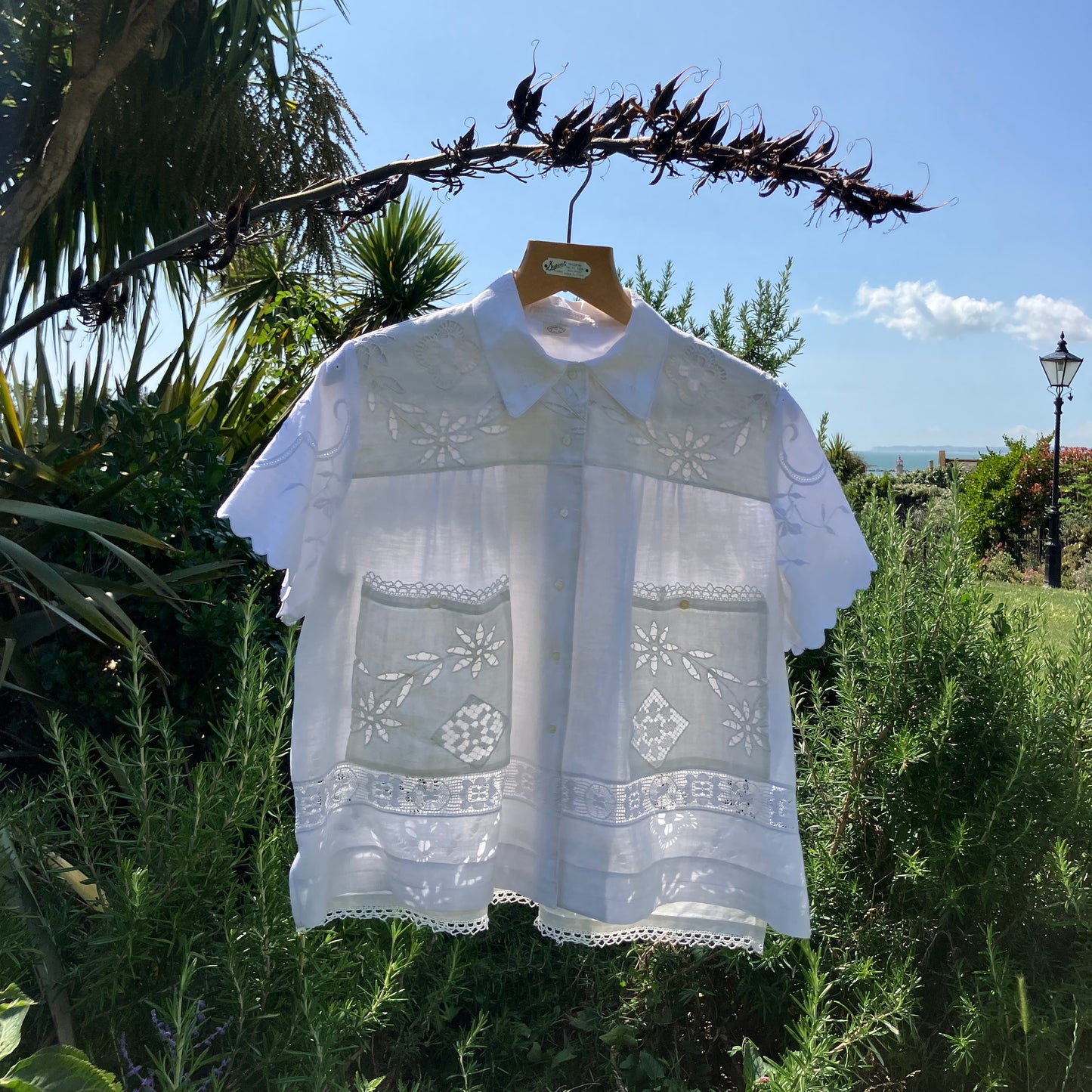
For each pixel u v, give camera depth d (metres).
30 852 1.63
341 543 1.44
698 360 1.50
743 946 1.52
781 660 1.52
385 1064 1.79
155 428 2.82
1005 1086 1.61
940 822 1.97
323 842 1.43
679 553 1.56
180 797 1.71
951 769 2.01
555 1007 1.94
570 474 1.47
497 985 1.93
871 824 2.08
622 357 1.48
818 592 1.47
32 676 2.28
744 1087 1.61
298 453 1.32
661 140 1.49
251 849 1.72
